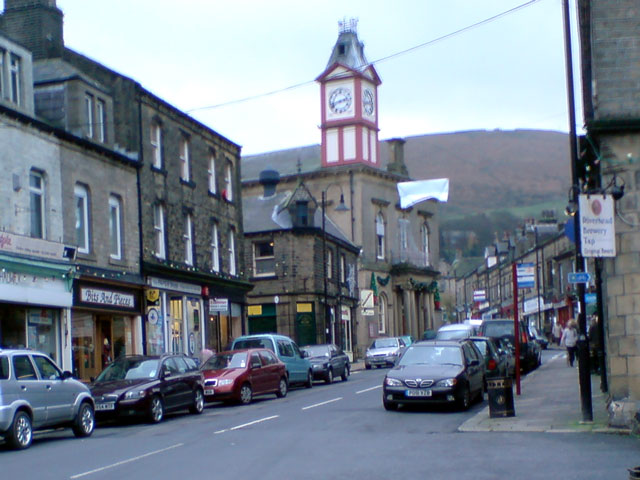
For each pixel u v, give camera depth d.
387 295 66.94
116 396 19.53
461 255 156.75
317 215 63.09
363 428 16.83
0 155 23.34
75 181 27.22
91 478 11.38
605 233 15.12
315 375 34.59
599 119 15.66
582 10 17.27
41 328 25.08
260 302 51.44
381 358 47.25
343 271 57.31
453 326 36.34
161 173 33.06
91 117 29.48
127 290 29.97
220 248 39.16
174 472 11.73
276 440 15.16
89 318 27.77
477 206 182.88
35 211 25.30
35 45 31.16
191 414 22.38
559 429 15.19
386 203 67.00
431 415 19.17
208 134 38.16
